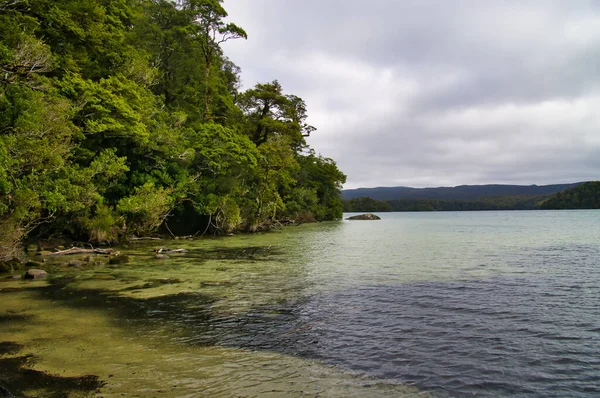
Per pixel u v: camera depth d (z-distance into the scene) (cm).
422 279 1455
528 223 6994
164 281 1380
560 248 2656
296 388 557
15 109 1536
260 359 668
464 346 738
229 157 3897
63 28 2470
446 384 577
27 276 1400
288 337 788
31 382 558
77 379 573
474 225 6619
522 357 686
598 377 607
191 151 3297
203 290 1240
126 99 2697
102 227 2472
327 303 1075
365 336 796
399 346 737
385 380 589
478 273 1595
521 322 896
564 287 1298
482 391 558
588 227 5362
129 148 2889
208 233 4097
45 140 1584
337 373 612
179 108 4178
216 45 4638
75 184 2055
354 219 10162
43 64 1706
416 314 964
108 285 1292
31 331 799
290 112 5828
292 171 6869
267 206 4897
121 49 3020
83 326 841
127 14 3569
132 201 2636
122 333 801
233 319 914
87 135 2477
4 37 1812
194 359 664
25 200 1521
